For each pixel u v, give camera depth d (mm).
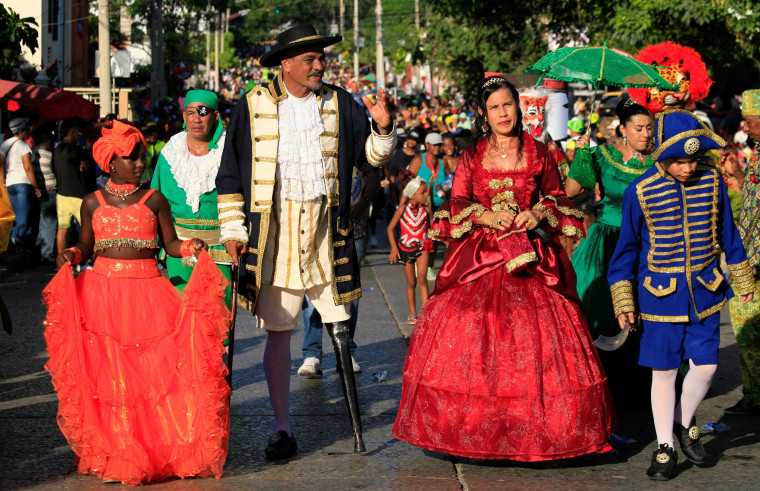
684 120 4676
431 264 9148
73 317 4613
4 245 5840
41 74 19688
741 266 4910
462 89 25391
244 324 9008
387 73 63500
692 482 4699
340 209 5113
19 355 7633
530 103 8250
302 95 5043
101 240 4859
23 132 12930
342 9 77438
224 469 4895
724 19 14984
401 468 4902
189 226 5906
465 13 18906
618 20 15391
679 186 4801
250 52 86375
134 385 4609
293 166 4973
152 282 4879
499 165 5082
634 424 5703
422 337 4969
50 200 13156
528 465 4953
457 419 4719
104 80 20000
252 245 4984
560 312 4863
